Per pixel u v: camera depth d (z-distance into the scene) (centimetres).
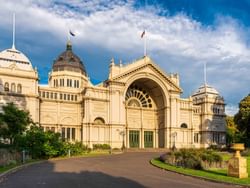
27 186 1988
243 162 2491
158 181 2305
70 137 7725
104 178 2414
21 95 6881
